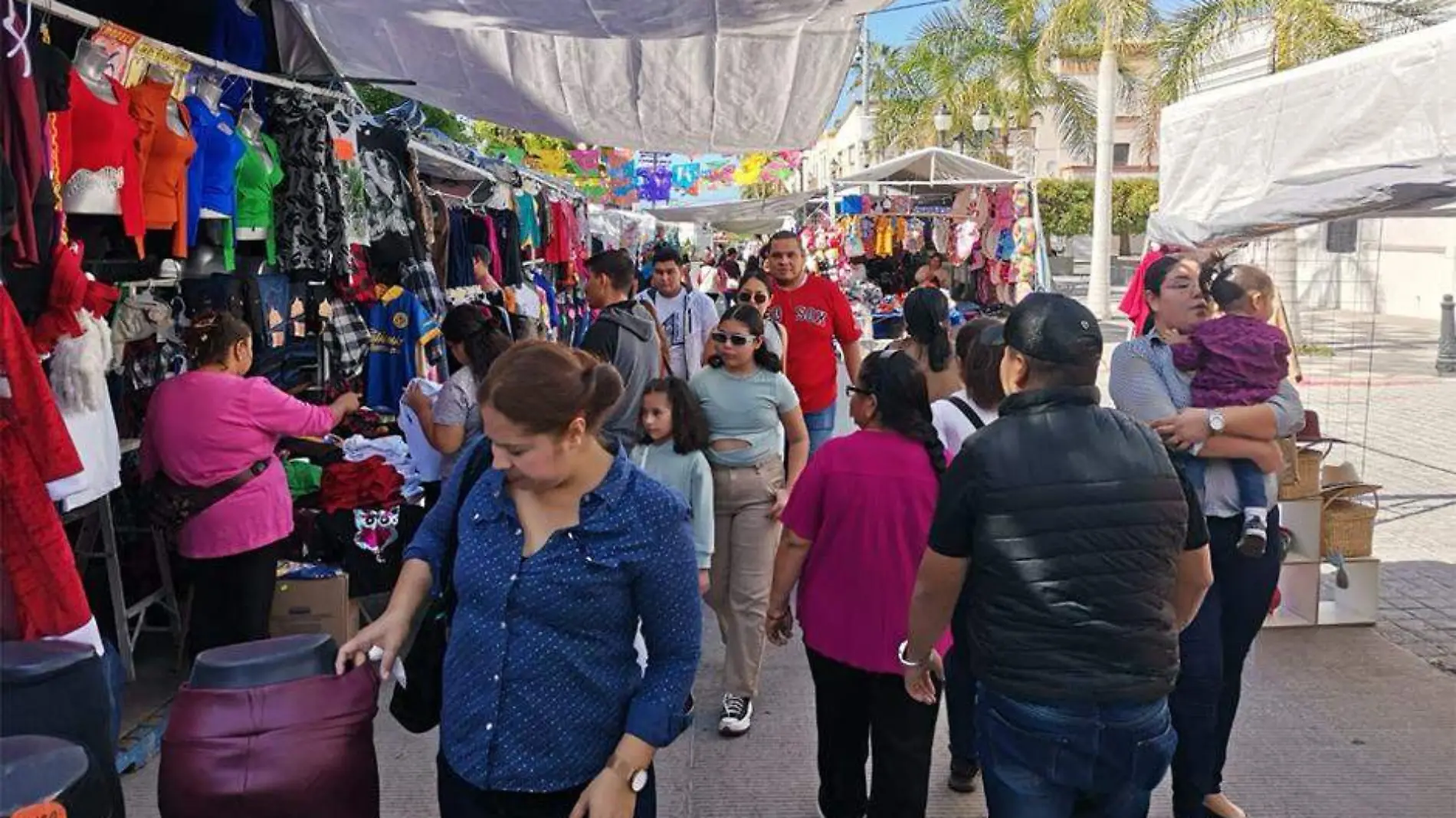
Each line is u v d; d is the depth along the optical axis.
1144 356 3.71
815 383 6.46
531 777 2.18
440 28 5.53
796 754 4.52
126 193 3.96
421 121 7.80
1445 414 13.55
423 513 5.52
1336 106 5.80
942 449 3.38
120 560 5.19
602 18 4.52
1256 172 6.40
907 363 3.42
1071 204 40.44
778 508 4.69
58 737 2.19
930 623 2.72
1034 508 2.43
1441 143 5.22
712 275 22.42
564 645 2.17
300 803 2.21
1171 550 2.49
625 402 5.39
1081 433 2.48
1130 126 45.12
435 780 4.27
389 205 6.51
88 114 3.71
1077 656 2.42
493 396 2.04
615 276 5.58
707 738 4.68
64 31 4.30
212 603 4.51
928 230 14.23
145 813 3.97
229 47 5.09
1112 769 2.46
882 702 3.32
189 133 4.42
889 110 29.91
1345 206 5.20
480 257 8.77
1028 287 13.16
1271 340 3.60
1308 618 5.97
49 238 3.39
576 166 13.26
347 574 5.24
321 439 5.77
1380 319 25.14
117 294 4.11
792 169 17.75
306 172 5.53
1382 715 4.86
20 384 3.21
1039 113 28.70
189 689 2.28
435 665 2.46
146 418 4.42
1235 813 3.88
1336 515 6.02
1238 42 24.59
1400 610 6.33
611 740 2.23
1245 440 3.52
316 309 6.32
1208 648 3.50
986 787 2.63
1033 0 25.69
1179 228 6.52
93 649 2.52
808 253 14.39
